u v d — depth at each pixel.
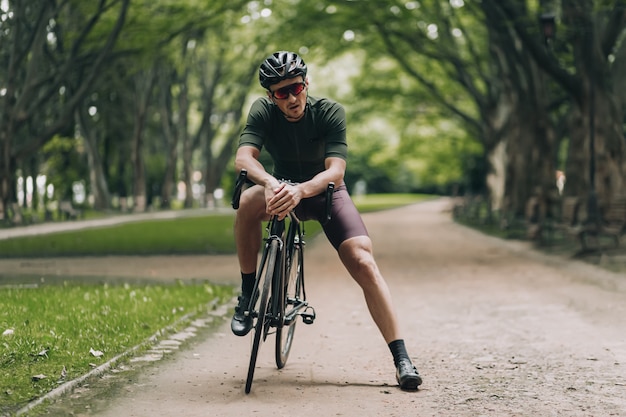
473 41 32.53
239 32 38.69
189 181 49.53
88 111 39.53
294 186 4.84
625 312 8.16
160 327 7.11
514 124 28.81
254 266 5.35
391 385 5.13
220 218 37.62
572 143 20.78
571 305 8.80
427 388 5.05
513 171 29.05
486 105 33.53
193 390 4.93
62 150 36.84
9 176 27.00
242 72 43.50
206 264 14.37
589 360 5.87
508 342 6.69
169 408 4.48
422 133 46.19
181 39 29.00
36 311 7.70
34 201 41.28
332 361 5.95
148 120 48.19
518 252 17.09
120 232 24.89
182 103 46.56
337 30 27.42
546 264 13.95
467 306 8.97
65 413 4.29
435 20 28.45
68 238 21.50
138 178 43.78
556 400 4.72
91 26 24.92
